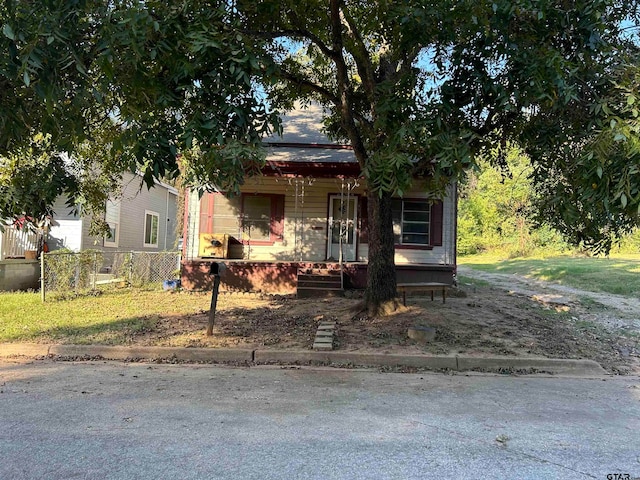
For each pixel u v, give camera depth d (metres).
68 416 4.52
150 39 4.59
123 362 6.96
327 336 7.84
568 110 6.30
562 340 8.20
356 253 13.86
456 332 8.41
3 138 4.13
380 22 8.16
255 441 3.96
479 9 5.52
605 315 10.57
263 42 5.63
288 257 13.89
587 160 5.01
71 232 15.81
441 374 6.59
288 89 9.59
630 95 5.18
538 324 9.38
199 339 7.84
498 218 32.53
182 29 4.77
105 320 9.15
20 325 8.59
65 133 4.54
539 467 3.54
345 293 12.41
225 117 4.71
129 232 20.19
